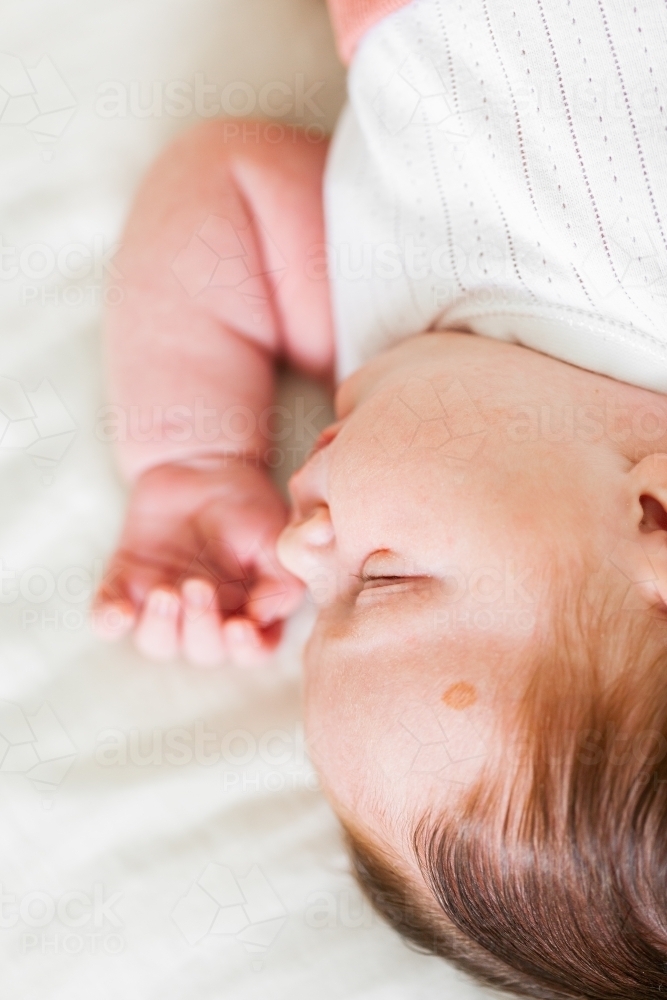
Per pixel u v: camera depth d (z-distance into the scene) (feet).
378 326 2.22
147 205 2.32
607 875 1.51
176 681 2.21
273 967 2.03
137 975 2.01
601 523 1.63
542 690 1.56
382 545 1.75
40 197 2.42
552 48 1.82
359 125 2.23
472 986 2.01
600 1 1.75
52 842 2.07
